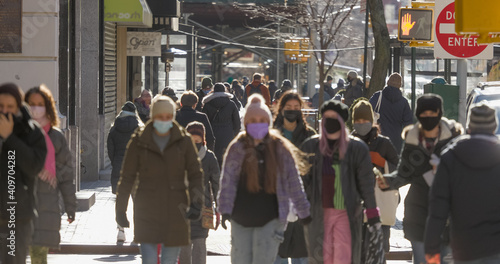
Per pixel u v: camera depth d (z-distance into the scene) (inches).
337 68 7012.8
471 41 1326.3
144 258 844.6
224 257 1226.0
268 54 6269.7
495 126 719.1
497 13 888.3
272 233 818.8
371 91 2193.7
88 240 1255.5
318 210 844.6
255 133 810.8
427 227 723.4
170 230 836.0
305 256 903.7
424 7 1728.6
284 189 817.5
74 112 1704.0
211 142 1467.8
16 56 1498.5
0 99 804.0
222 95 1658.5
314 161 844.6
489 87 1660.9
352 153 839.7
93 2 2003.0
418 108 816.9
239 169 813.9
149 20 2423.7
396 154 961.5
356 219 843.4
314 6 4252.0
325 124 836.6
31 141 812.6
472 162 707.4
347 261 842.8
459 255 716.0
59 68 1606.8
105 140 2210.9
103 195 1734.7
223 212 811.4
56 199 885.8
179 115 1460.4
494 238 708.0
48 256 1197.7
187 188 855.7
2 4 1483.8
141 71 3088.1
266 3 4753.9
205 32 6018.7
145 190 835.4
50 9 1491.1
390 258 1215.6
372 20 2190.0
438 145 822.5
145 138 834.8
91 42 1998.0
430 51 2586.1
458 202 713.0
